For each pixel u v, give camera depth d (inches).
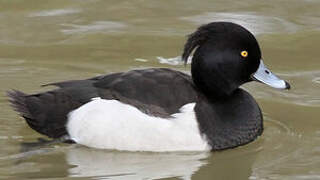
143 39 607.8
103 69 558.9
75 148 447.5
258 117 466.0
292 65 573.6
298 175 423.5
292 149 458.3
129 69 560.1
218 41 455.2
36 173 424.5
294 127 487.8
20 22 630.5
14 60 567.5
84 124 442.6
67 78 541.0
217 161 443.8
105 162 435.8
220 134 445.7
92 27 626.2
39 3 664.4
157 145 436.5
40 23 629.3
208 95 458.0
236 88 463.5
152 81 448.1
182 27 622.8
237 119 453.7
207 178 428.5
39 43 597.3
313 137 474.0
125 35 613.0
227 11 651.5
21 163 436.8
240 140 453.7
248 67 460.8
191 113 438.6
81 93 450.9
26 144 456.1
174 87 447.8
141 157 438.9
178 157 439.5
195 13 649.0
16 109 460.8
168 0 676.1
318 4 665.0
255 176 426.6
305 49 596.7
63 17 641.6
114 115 438.3
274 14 645.9
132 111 436.8
